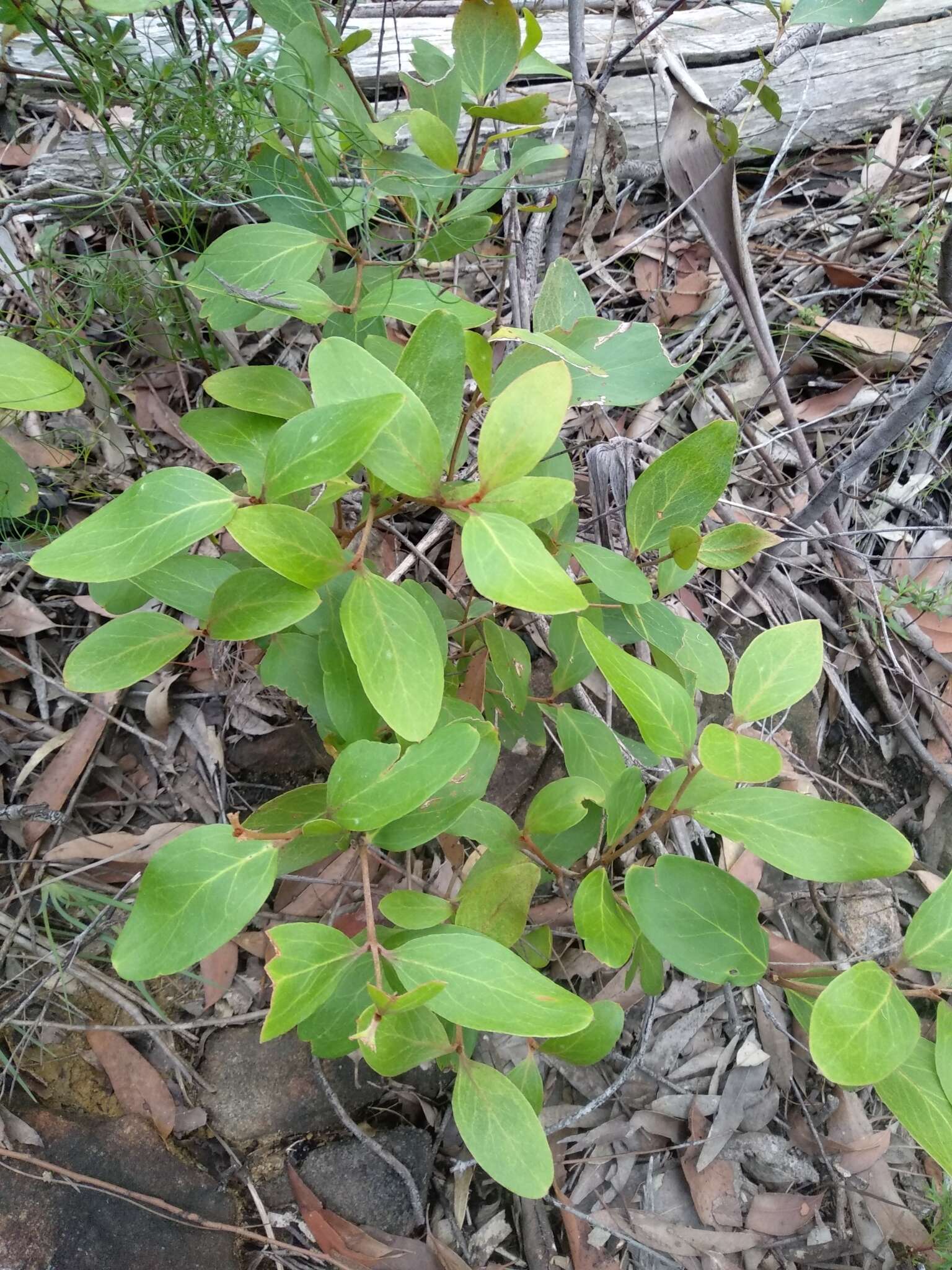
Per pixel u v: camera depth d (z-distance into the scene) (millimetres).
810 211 1085
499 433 405
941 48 1055
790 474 984
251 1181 678
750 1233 713
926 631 923
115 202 786
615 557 515
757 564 836
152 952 395
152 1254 620
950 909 439
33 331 744
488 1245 692
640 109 999
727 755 415
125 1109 675
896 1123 762
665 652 549
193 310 762
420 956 414
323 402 402
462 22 496
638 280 1038
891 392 983
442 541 862
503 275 787
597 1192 721
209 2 584
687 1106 749
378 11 969
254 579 442
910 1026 417
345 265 927
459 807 482
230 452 473
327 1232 656
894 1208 725
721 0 954
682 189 769
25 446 789
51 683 758
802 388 1028
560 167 964
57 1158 631
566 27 1020
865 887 846
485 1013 393
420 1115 725
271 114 563
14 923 697
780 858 426
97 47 539
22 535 787
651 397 523
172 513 391
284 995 392
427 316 427
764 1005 760
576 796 549
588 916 496
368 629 412
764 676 457
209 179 651
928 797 899
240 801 797
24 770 749
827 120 1069
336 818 427
